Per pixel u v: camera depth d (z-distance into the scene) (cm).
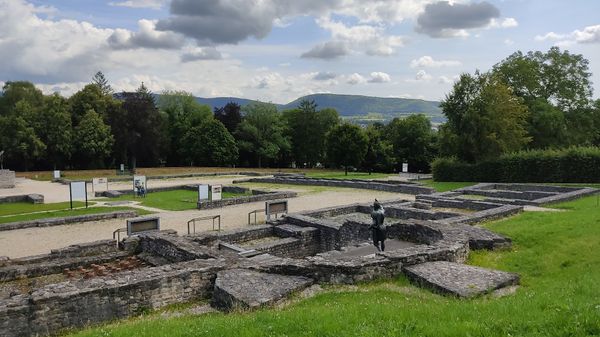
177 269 1354
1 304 1104
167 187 4681
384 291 1257
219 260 1471
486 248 1692
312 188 4738
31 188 5203
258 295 1207
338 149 6812
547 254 1529
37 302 1105
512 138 5053
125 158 8819
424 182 5272
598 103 6156
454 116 5200
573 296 927
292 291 1262
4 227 2594
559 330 695
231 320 929
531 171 4600
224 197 3959
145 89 8825
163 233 2098
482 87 5094
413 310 875
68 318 1144
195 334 832
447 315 821
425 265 1410
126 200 3881
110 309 1198
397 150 9075
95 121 8038
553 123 5578
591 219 1902
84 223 2797
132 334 911
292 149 10106
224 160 9069
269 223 2511
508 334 691
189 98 10138
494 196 3569
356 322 809
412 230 1930
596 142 6944
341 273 1337
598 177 4234
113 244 2028
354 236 2175
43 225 2702
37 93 9894
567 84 6012
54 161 8194
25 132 7531
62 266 1745
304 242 2275
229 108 10144
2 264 1784
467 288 1202
